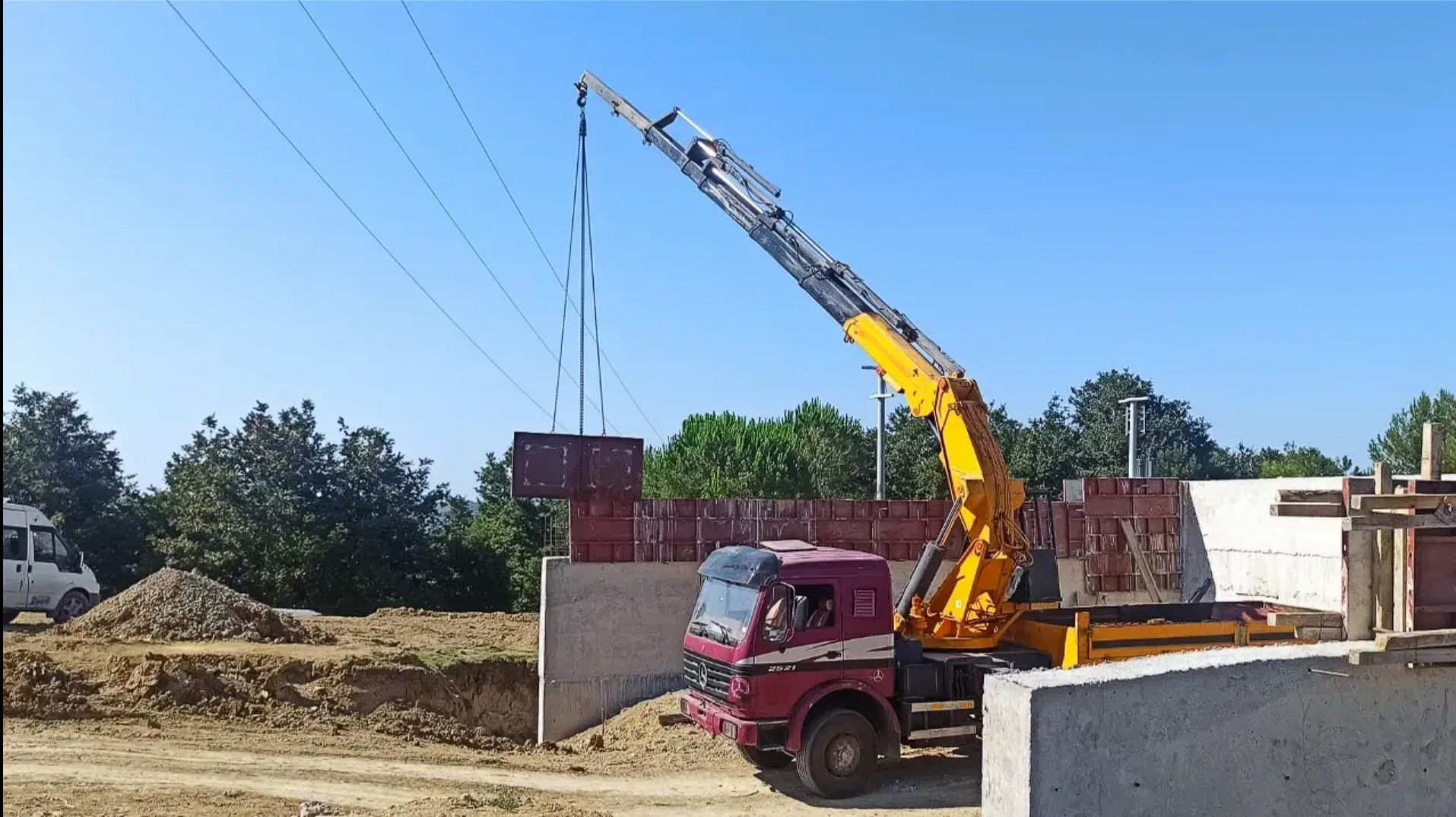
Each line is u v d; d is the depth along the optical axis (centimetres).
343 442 4581
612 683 1692
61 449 4681
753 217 1497
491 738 1575
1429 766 639
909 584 1306
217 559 4006
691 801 1132
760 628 1109
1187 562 2034
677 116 1591
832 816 1070
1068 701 568
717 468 4272
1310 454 4884
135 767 1109
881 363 1398
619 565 1712
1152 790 579
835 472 4984
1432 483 661
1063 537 1988
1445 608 640
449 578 4622
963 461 1288
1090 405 6669
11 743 1167
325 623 2439
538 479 1691
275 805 997
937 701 1173
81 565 2327
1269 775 604
